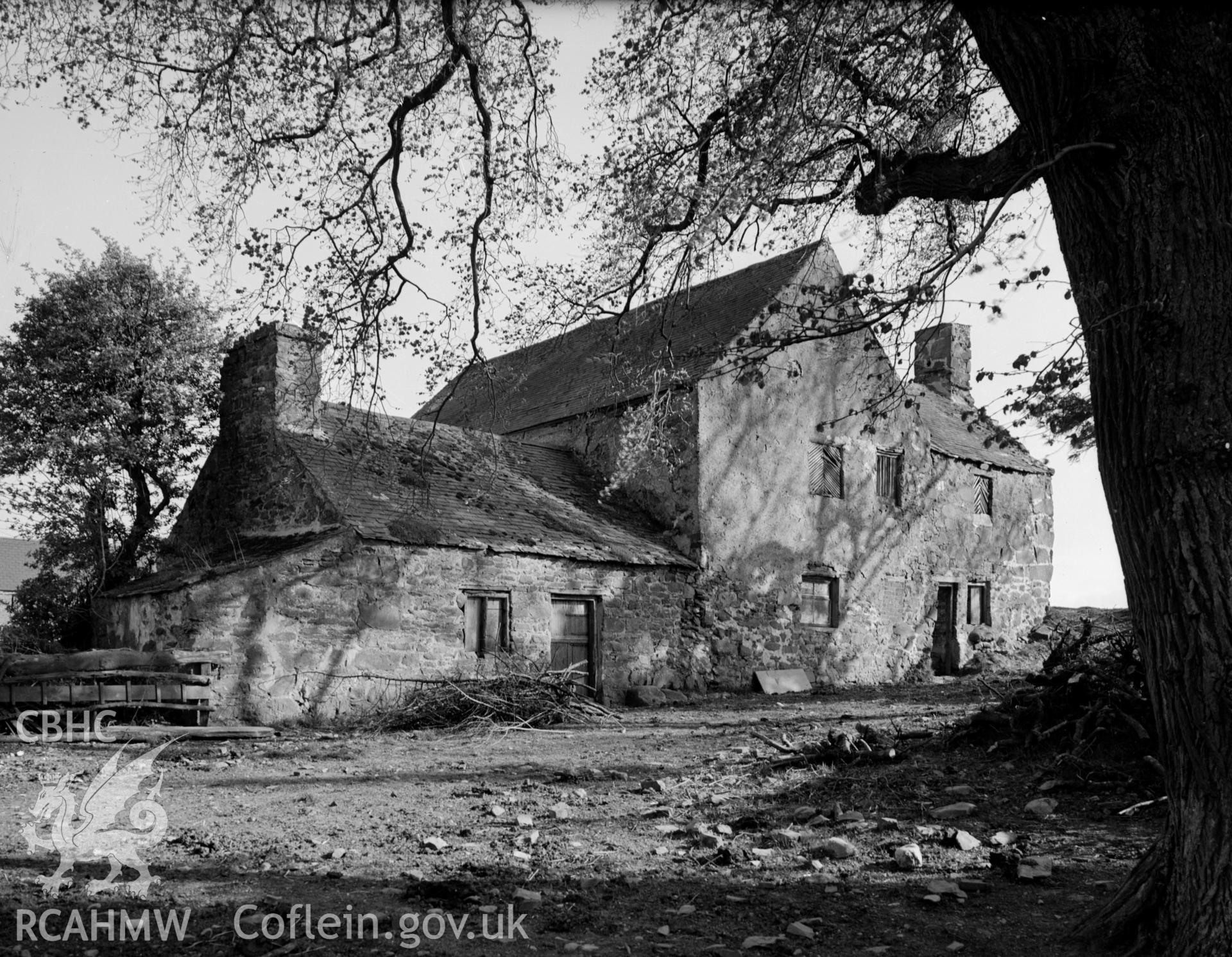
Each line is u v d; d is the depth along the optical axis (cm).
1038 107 441
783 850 631
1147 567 396
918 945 450
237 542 1748
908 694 1867
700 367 1936
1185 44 399
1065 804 711
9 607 1906
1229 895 366
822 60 686
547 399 2336
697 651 1902
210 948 436
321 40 837
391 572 1554
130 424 1898
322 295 863
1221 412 378
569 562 1752
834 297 600
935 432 2427
